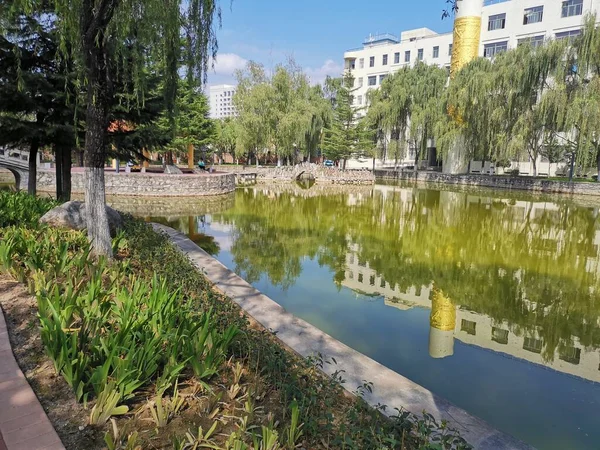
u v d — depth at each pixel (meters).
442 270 8.48
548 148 25.16
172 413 2.50
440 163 38.91
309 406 2.64
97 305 3.35
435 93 31.05
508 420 3.60
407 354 4.80
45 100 8.27
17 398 2.47
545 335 5.52
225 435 2.37
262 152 35.00
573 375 4.45
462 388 4.11
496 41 32.84
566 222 14.45
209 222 13.36
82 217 6.81
